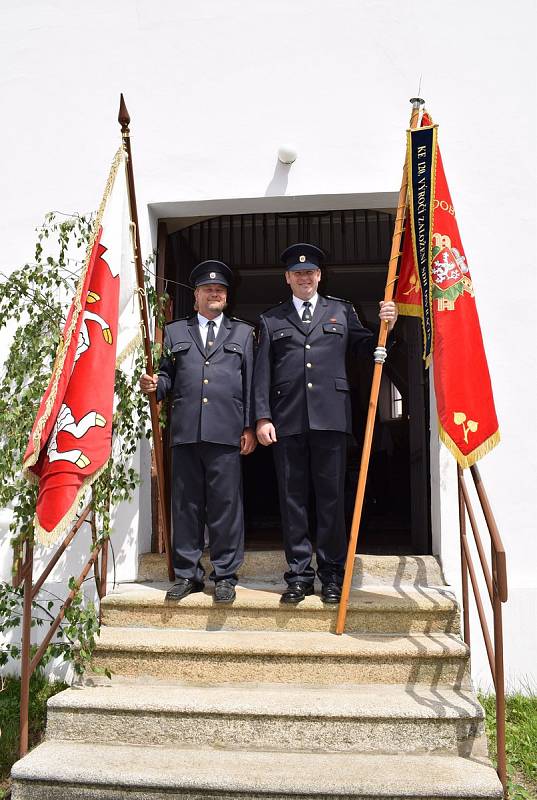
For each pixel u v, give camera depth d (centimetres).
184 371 358
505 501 377
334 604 330
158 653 312
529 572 371
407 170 333
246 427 354
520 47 403
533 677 360
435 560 375
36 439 262
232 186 409
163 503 370
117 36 425
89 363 290
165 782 251
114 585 374
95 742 285
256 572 387
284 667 306
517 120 399
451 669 300
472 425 308
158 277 433
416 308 351
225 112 413
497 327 388
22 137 428
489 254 392
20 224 422
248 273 691
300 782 248
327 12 412
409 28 407
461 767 259
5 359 415
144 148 416
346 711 274
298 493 345
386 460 686
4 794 273
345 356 353
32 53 432
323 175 404
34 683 364
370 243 583
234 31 416
